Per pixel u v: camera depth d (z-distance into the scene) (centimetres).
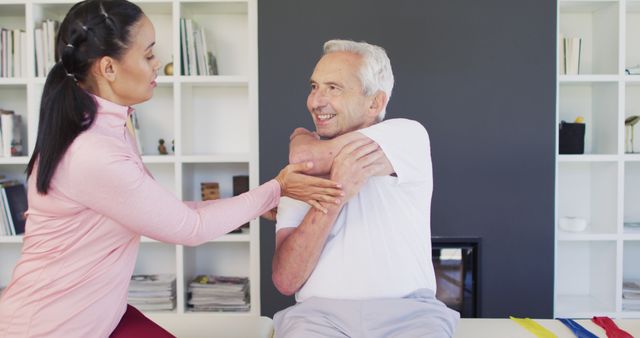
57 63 126
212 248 336
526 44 282
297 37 282
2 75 303
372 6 282
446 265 288
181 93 302
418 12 281
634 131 313
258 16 282
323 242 138
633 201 334
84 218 124
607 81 296
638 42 329
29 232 128
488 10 281
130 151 125
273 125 284
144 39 128
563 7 312
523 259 286
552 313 287
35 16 300
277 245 148
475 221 285
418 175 141
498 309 286
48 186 120
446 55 282
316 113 148
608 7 306
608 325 178
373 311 136
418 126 146
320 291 142
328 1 281
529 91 283
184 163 309
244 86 331
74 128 121
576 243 335
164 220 123
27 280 125
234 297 306
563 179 334
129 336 141
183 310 303
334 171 134
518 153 283
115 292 132
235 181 317
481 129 283
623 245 333
